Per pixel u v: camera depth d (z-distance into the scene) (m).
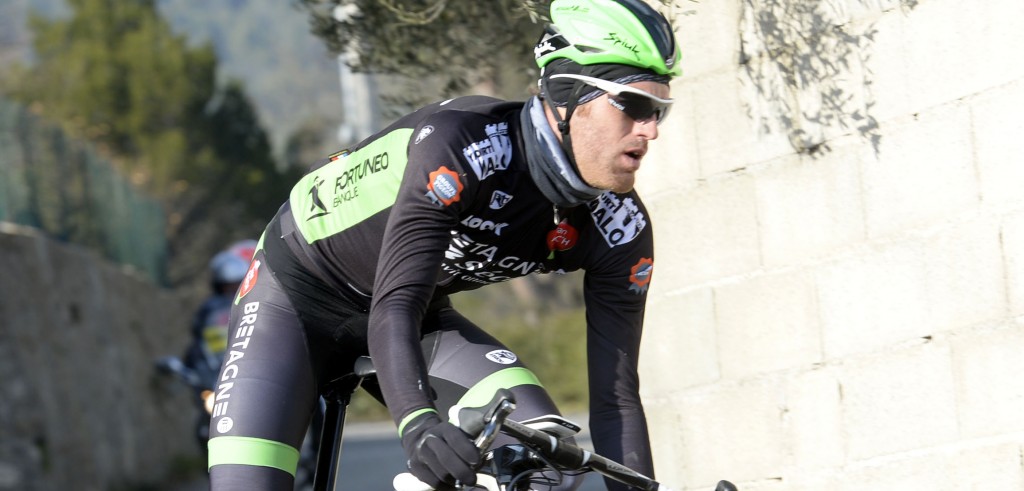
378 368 4.57
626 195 5.25
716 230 7.49
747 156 7.26
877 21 6.43
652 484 4.62
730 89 7.32
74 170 23.05
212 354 14.09
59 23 46.66
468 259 5.27
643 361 8.05
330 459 5.54
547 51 4.87
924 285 6.32
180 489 21.23
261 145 45.31
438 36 7.54
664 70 4.62
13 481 14.45
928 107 6.21
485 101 5.12
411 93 7.89
